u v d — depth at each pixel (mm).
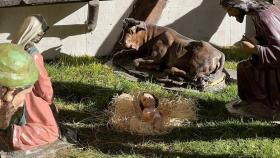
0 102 8562
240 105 11398
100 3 13750
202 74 12242
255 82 11062
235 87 12477
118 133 10422
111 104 11258
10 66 8242
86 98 11750
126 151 9844
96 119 10914
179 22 14758
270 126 10727
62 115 11008
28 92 8695
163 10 14477
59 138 9617
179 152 9836
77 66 13305
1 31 13250
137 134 10367
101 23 13930
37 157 9195
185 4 14656
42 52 13688
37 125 9203
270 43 10234
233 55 14617
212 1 14891
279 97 10938
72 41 13867
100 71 13102
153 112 10500
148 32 12914
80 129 10508
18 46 8500
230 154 9805
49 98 9281
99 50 14148
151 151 9844
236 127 10688
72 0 12617
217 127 10680
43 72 9062
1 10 13055
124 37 12828
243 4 10289
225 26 15250
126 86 12352
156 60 12766
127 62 13383
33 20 8922
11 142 8938
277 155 9789
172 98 11594
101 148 9906
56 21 13547
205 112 11336
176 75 12430
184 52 12414
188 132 10500
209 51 12297
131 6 14086
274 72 10820
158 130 10445
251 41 10523
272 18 10297
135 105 10688
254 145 10094
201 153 9828
